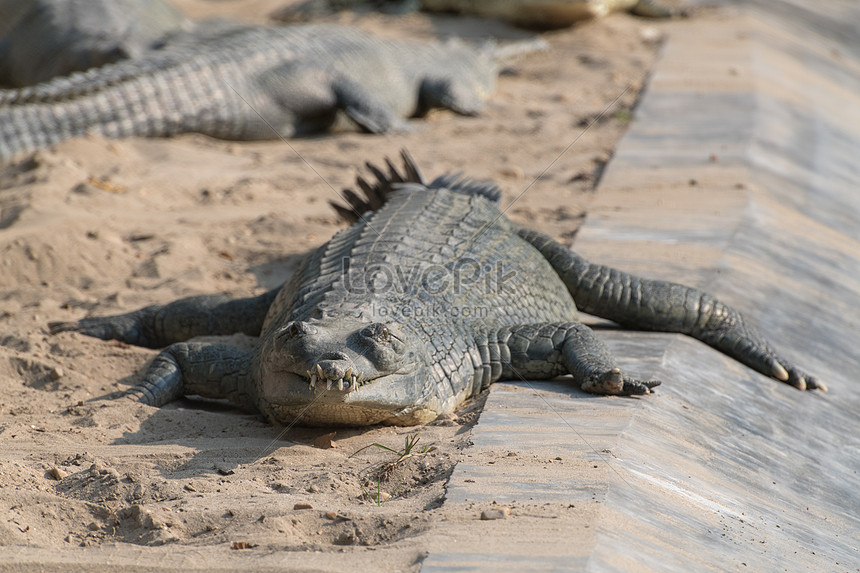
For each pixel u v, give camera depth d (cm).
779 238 3522
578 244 3247
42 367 2297
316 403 1805
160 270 3100
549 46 7406
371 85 5238
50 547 1445
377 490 1639
